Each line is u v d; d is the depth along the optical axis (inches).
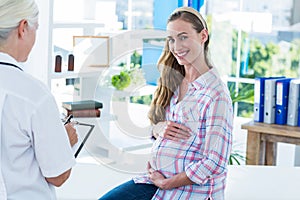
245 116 188.4
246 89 187.6
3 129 62.1
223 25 189.9
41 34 155.9
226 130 80.5
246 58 186.9
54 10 170.7
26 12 63.1
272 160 156.6
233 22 187.9
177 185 81.7
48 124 63.2
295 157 173.3
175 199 83.5
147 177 93.4
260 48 184.4
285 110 155.5
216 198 84.3
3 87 62.3
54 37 163.3
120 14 192.1
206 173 79.8
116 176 114.1
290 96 154.7
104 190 106.8
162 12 194.4
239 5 186.5
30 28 64.5
